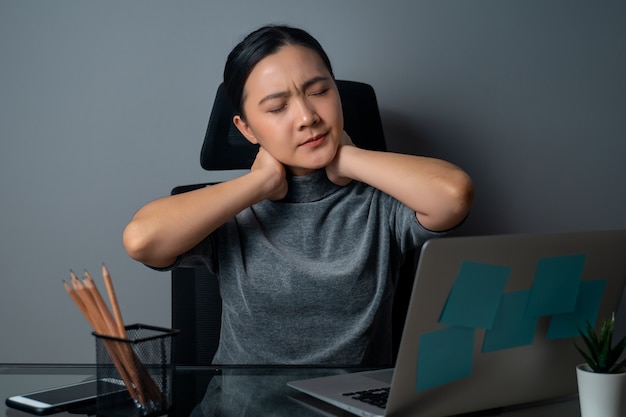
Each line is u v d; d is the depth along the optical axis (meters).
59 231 2.03
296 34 1.23
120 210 2.02
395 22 1.96
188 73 1.98
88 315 0.81
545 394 0.86
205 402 0.86
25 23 1.99
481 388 0.80
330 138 1.22
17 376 1.01
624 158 1.99
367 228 1.30
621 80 1.97
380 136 1.58
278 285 1.26
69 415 0.83
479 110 1.98
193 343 1.55
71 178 2.02
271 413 0.82
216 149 1.53
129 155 2.01
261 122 1.22
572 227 2.01
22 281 2.05
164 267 1.22
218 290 1.55
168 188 2.01
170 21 1.98
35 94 2.01
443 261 0.71
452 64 1.97
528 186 2.00
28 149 2.02
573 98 1.98
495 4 1.96
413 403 0.75
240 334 1.31
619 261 0.85
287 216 1.31
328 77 1.22
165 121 2.00
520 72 1.97
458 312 0.74
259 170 1.25
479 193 2.00
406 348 0.72
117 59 1.99
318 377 0.97
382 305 1.32
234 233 1.30
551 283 0.80
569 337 0.85
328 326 1.28
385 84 1.97
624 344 0.73
